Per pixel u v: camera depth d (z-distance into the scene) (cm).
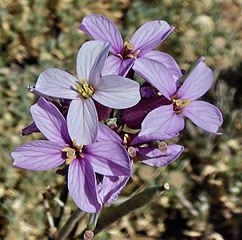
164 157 11
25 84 20
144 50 12
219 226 20
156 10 23
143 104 12
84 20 12
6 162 18
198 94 12
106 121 12
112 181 11
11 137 19
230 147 20
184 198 19
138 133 11
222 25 23
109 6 23
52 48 22
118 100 11
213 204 20
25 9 22
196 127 20
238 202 20
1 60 21
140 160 11
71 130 11
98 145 11
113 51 12
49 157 11
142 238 19
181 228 20
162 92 12
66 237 17
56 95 11
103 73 12
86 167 11
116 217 14
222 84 21
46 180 18
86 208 11
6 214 18
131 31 22
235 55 23
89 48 11
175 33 23
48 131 11
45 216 18
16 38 21
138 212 19
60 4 22
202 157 20
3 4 22
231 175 20
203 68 12
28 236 18
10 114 20
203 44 23
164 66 12
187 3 23
